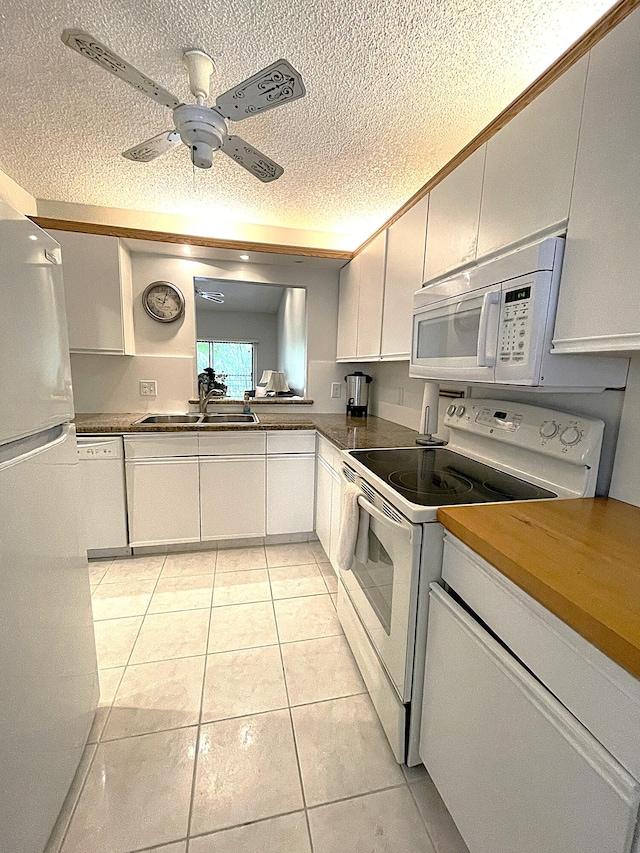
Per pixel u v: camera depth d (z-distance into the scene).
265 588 2.21
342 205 2.49
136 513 2.45
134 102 1.52
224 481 2.56
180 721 1.37
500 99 1.46
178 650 1.71
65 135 1.75
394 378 2.72
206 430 2.47
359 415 3.03
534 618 0.74
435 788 1.17
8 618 0.81
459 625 0.96
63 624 1.08
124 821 1.06
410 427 2.49
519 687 0.75
